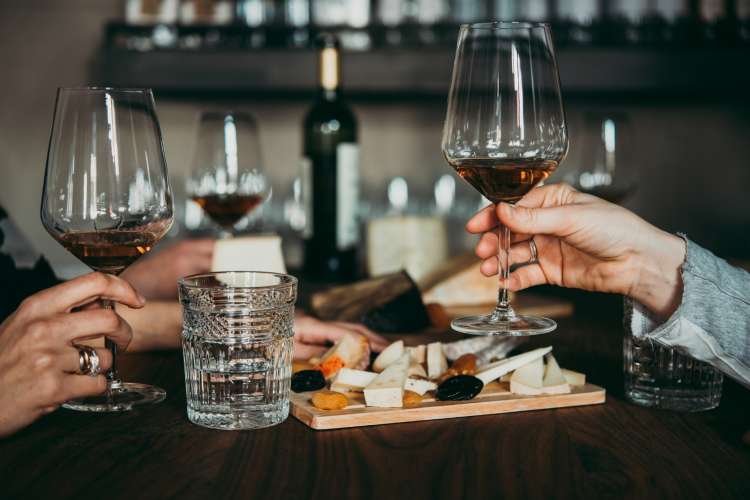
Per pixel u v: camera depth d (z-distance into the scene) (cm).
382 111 272
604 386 105
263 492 71
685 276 91
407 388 95
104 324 92
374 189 274
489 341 110
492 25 97
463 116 98
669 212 274
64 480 74
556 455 80
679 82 238
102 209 94
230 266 132
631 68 239
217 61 242
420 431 87
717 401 97
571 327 145
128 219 95
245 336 87
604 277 97
